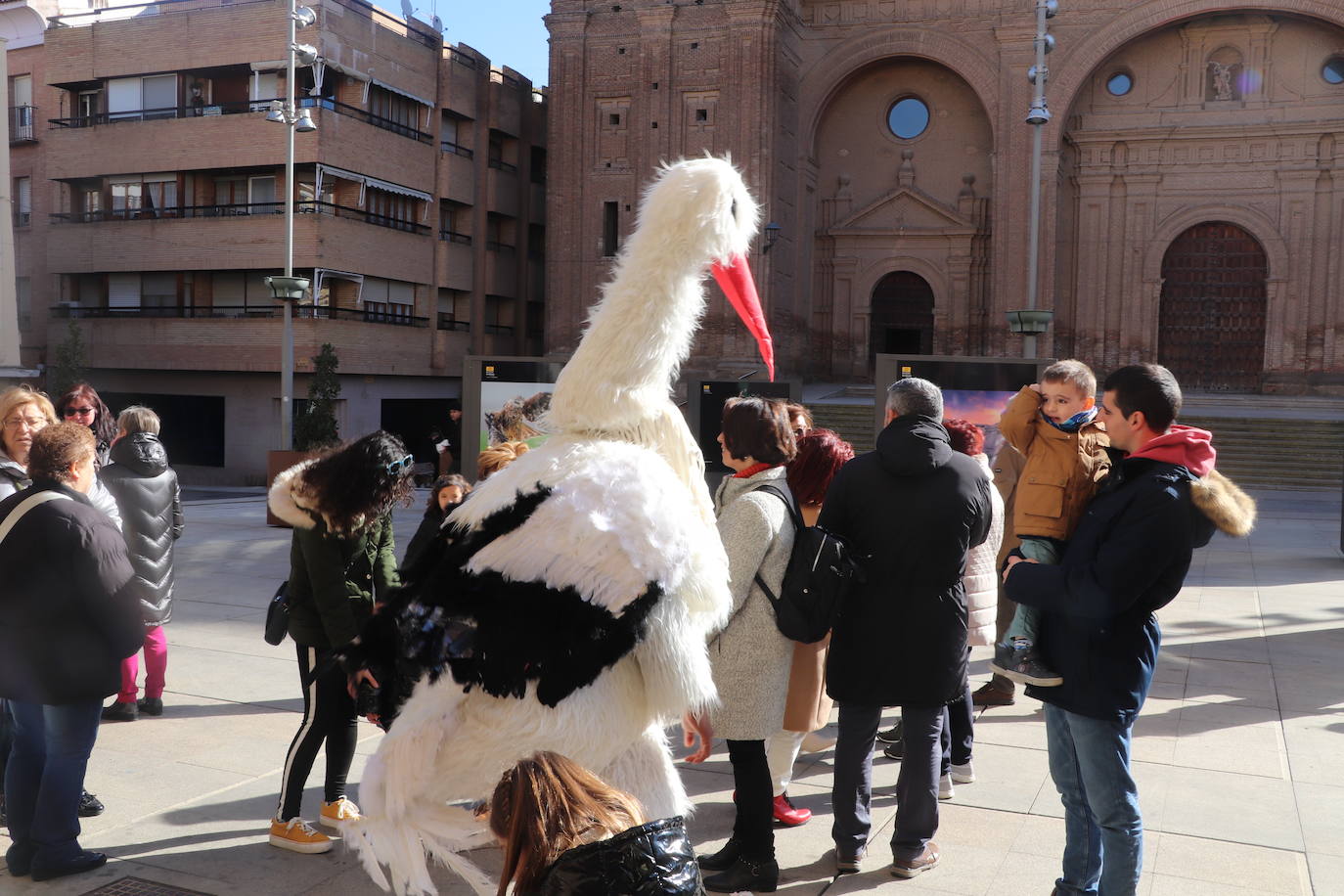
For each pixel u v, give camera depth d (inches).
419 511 769.6
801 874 169.8
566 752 102.0
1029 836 184.1
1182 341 1418.6
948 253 1478.8
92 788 200.5
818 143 1515.7
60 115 1320.1
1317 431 1101.7
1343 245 1328.7
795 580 154.2
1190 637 341.7
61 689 156.8
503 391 507.5
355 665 106.7
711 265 111.2
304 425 1084.5
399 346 1295.5
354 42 1205.7
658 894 82.9
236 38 1193.4
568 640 100.7
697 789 206.4
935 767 168.1
